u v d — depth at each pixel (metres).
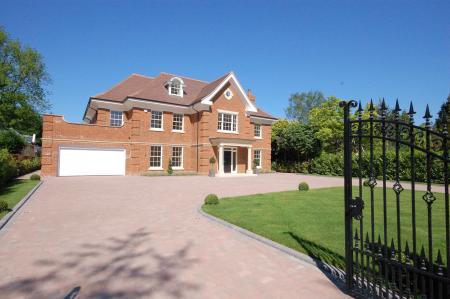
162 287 3.91
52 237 6.17
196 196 12.38
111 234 6.44
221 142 25.50
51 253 5.19
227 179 22.42
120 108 25.06
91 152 22.86
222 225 7.33
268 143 32.41
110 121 24.61
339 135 31.80
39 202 10.41
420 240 5.86
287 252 5.30
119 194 12.71
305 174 31.02
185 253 5.27
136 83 28.39
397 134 3.30
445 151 2.86
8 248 5.45
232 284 4.03
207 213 8.52
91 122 30.56
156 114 25.64
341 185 18.06
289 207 9.49
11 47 35.28
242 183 19.14
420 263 3.09
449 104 3.03
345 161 3.88
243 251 5.41
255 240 6.08
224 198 11.52
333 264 4.66
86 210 9.09
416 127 3.09
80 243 5.77
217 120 26.83
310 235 6.23
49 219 7.82
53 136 21.58
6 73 35.28
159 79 28.33
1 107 34.38
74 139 22.30
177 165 26.84
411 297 3.43
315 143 32.44
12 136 32.22
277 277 4.28
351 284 3.74
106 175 23.34
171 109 26.22
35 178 17.77
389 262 3.30
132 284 3.99
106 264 4.70
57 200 10.91
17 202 9.80
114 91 25.98
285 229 6.71
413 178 3.08
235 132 28.00
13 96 35.19
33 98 37.91
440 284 2.85
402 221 7.58
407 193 13.46
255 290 3.86
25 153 37.56
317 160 30.89
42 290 3.79
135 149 24.19
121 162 24.03
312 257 4.96
